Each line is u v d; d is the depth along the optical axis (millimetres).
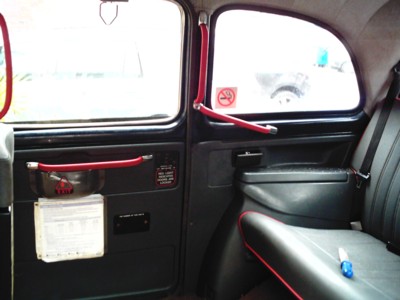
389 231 1968
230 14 1861
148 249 2086
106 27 1789
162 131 1898
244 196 2082
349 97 2229
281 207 2098
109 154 1862
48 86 1788
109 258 2027
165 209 2045
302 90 2139
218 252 2104
